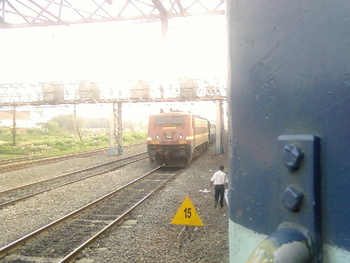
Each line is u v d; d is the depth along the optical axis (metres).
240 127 1.36
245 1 1.34
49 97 27.30
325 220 1.02
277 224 1.15
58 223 8.90
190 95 25.78
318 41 1.06
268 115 1.22
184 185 14.70
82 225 8.84
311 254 0.98
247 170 1.31
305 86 1.10
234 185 1.39
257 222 1.25
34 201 11.72
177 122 20.83
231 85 1.43
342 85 0.99
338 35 1.01
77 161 25.00
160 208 10.62
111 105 27.91
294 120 1.13
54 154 31.89
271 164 1.20
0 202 11.72
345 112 0.98
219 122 26.86
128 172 19.06
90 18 13.51
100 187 14.37
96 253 6.92
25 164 22.77
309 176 1.02
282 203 1.11
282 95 1.17
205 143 31.67
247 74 1.33
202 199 11.87
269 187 1.20
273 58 1.21
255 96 1.28
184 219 7.57
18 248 7.21
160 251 7.00
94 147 42.38
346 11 1.00
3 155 30.61
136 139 58.81
